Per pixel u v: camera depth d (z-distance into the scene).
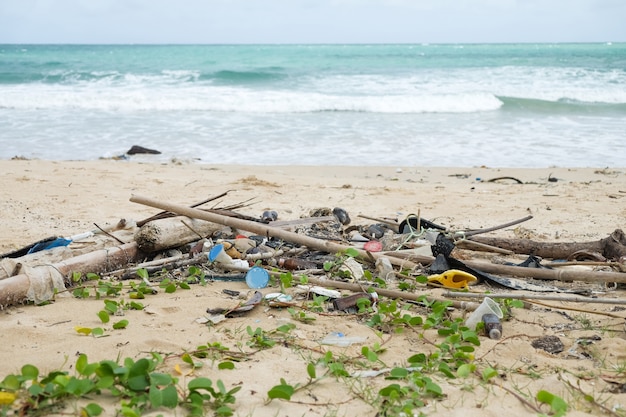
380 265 5.43
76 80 30.20
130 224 6.06
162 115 19.78
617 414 3.14
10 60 45.78
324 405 3.18
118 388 3.15
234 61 45.19
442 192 9.98
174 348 3.80
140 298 4.81
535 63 44.53
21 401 2.97
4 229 7.09
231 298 4.88
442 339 4.13
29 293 4.58
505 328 4.37
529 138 16.23
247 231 6.11
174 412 3.00
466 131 17.22
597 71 36.00
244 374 3.50
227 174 11.45
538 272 5.49
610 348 3.98
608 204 9.14
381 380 3.48
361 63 43.44
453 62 45.38
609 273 5.25
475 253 6.47
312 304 4.68
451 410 3.16
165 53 62.03
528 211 8.62
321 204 8.89
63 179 10.38
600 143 15.59
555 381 3.47
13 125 17.77
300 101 21.39
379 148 14.84
